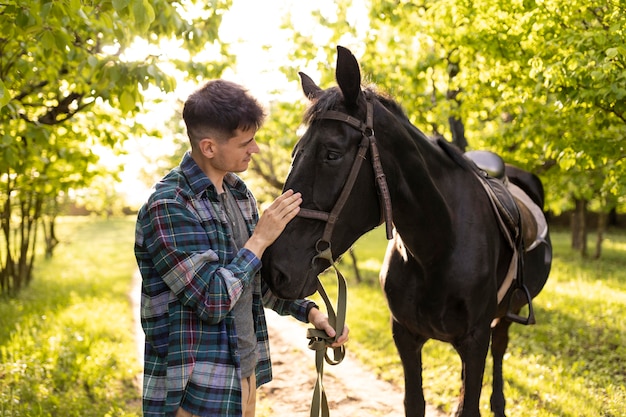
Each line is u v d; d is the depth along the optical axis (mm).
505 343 3420
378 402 3986
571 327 5797
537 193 3971
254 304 1867
